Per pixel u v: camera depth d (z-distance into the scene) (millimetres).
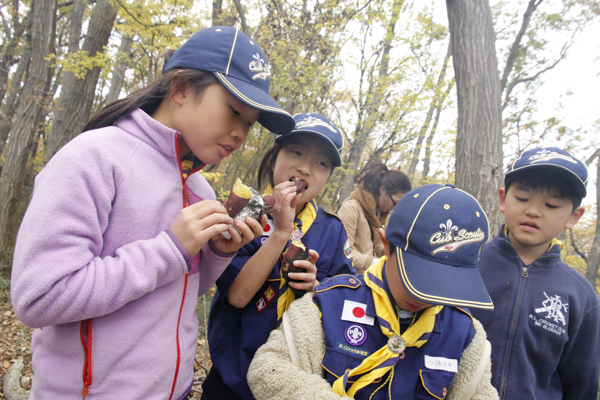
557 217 1634
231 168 12406
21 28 13422
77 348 985
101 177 983
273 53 5594
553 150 1674
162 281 1016
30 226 879
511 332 1690
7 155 6746
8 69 14156
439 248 1189
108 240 1025
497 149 3318
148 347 1051
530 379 1629
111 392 997
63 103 7926
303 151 1713
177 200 1182
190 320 1250
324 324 1314
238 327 1602
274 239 1495
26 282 842
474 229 1218
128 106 1178
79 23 10438
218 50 1139
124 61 8297
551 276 1731
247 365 1483
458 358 1253
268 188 1904
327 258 1730
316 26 5359
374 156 7676
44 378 998
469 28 3449
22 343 4406
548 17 11656
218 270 1396
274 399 1190
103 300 903
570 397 1692
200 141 1150
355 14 5789
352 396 1206
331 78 6191
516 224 1716
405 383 1228
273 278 1582
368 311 1326
